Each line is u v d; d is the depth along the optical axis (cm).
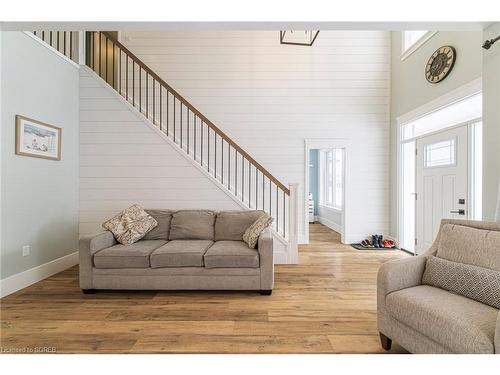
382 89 565
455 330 150
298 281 351
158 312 266
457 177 378
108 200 438
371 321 249
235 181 525
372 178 568
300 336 223
